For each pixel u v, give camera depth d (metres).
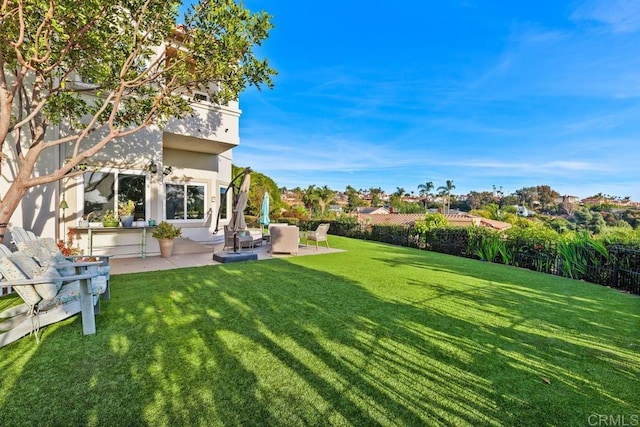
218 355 3.02
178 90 9.42
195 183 12.01
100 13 4.64
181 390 2.44
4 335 3.07
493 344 3.49
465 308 4.79
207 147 11.29
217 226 11.99
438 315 4.42
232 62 5.92
